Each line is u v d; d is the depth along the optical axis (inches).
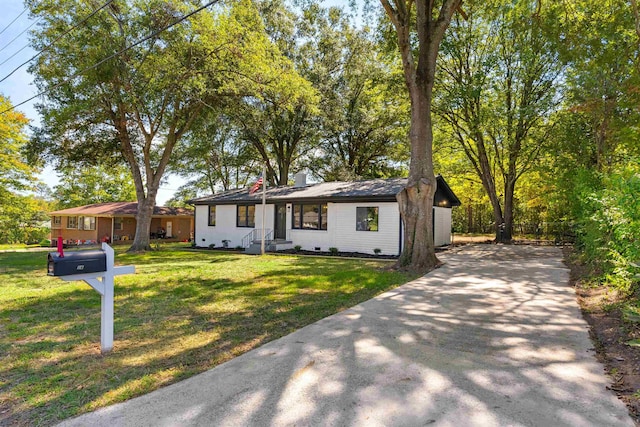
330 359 134.6
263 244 595.5
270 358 136.6
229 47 568.1
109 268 148.6
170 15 534.3
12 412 100.3
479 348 145.1
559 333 163.5
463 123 841.5
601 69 407.2
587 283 273.3
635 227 173.3
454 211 1311.5
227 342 157.8
